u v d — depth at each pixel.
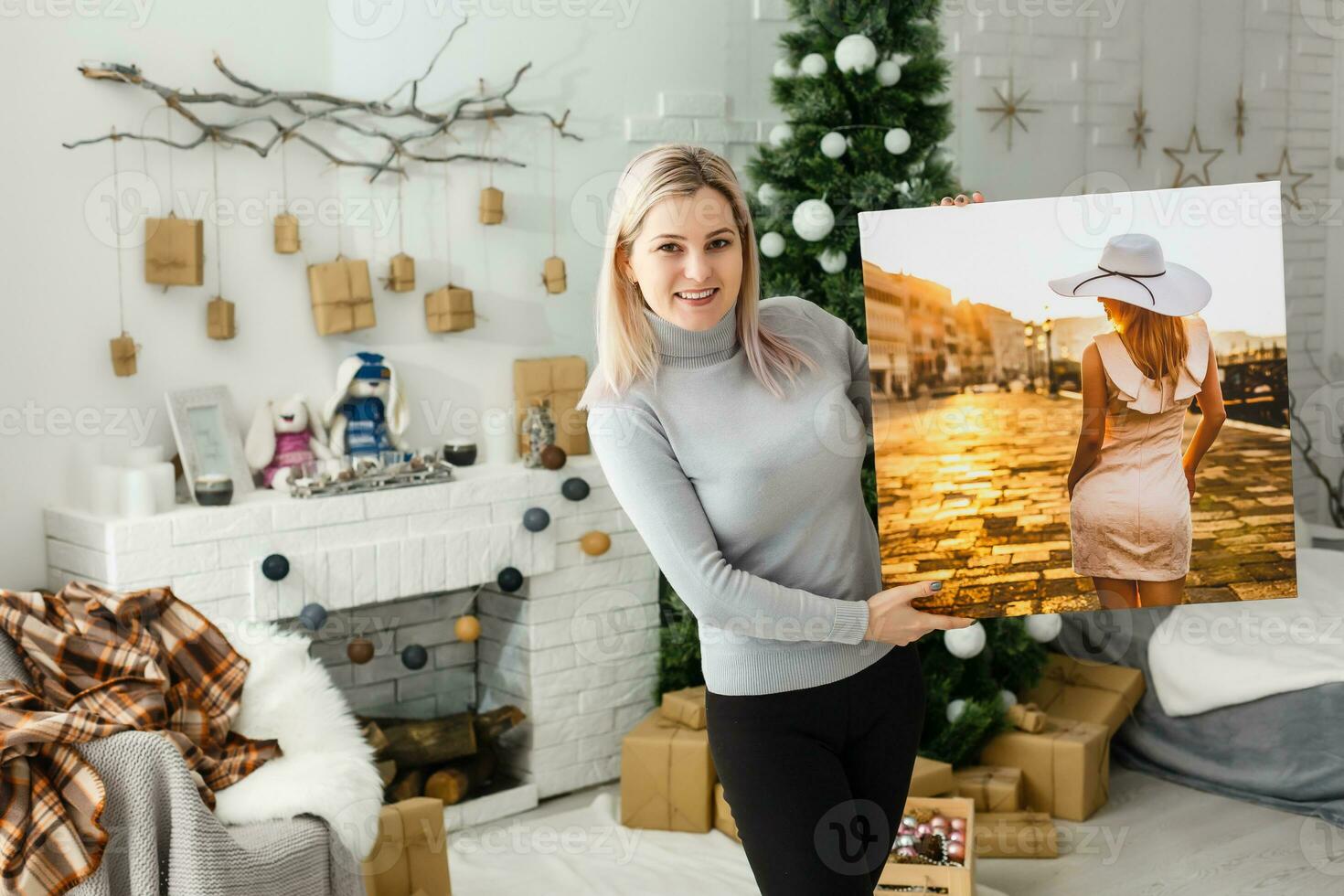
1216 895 2.59
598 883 2.76
